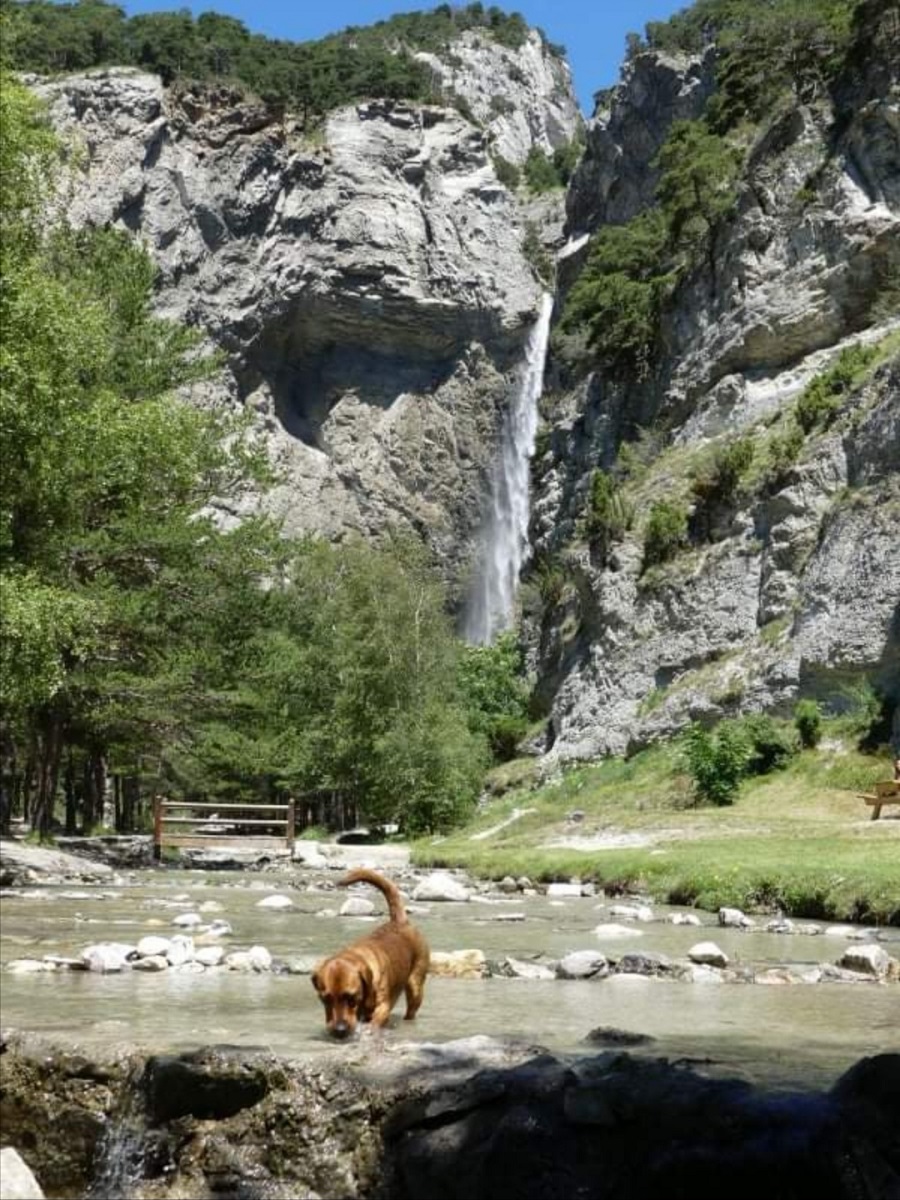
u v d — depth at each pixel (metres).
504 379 102.25
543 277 109.19
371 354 102.31
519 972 9.38
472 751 44.69
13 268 24.27
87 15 111.00
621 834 29.50
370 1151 5.12
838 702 36.66
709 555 45.59
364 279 99.31
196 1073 5.42
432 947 11.51
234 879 23.02
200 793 57.81
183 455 29.78
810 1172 4.52
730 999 8.22
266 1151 5.25
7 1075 5.82
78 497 28.23
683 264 66.88
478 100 153.25
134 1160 5.38
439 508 99.81
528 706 62.41
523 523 95.25
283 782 50.75
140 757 42.56
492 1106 5.01
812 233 54.22
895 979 9.56
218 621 34.00
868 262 52.00
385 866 28.62
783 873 16.42
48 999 7.70
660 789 36.09
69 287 34.00
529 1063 5.29
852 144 54.12
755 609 43.06
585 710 48.62
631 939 12.38
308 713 49.44
